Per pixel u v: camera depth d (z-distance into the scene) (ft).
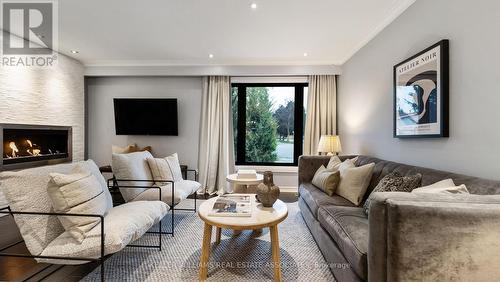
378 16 9.12
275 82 15.17
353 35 10.81
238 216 6.11
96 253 5.06
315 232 7.73
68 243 5.17
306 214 9.28
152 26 10.09
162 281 5.88
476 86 5.52
